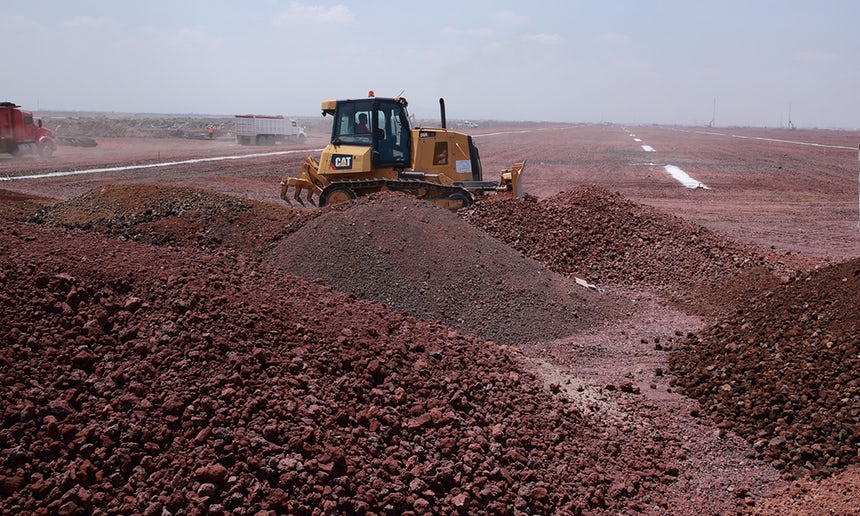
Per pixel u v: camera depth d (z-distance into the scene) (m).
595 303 10.27
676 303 10.96
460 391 5.76
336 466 4.37
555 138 89.69
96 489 3.83
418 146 15.11
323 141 68.75
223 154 45.50
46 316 4.91
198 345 4.98
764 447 6.15
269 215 11.50
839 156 56.28
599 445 5.91
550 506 4.86
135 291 5.50
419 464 4.73
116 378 4.54
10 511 3.59
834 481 5.45
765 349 7.59
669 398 7.29
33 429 4.02
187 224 11.48
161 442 4.18
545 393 6.51
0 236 6.19
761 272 11.87
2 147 37.28
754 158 51.94
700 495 5.45
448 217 10.84
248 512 3.85
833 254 15.74
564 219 13.25
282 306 6.16
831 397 6.40
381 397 5.27
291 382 5.00
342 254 9.58
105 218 12.16
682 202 25.66
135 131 72.88
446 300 9.21
